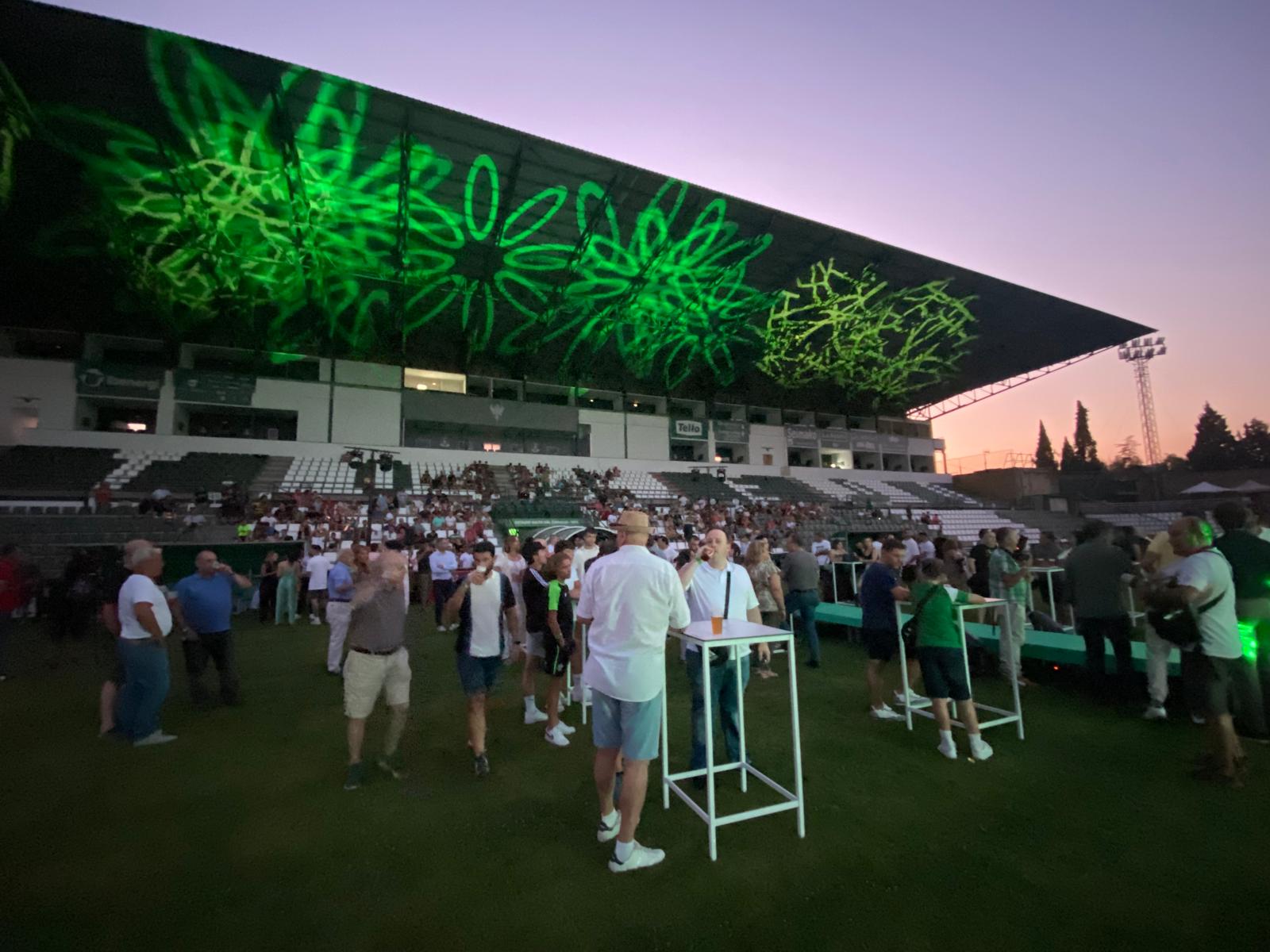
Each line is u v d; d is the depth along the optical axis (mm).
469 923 2359
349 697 3787
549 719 4664
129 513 17062
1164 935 2236
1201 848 2861
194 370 27953
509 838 3078
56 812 3414
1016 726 4723
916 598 4223
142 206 20203
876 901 2480
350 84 16281
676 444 41000
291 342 29812
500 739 4680
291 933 2311
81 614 9203
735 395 43094
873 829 3109
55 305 25219
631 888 2604
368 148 18734
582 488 29781
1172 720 4809
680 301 29719
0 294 24172
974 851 2877
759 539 7062
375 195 20797
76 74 15383
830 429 45219
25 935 2299
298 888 2629
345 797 3594
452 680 6785
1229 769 3553
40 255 22094
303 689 6262
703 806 3410
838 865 2773
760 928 2309
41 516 14648
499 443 35062
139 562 4746
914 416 51344
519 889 2602
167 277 24047
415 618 11758
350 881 2684
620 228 23688
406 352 33281
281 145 18203
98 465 24016
